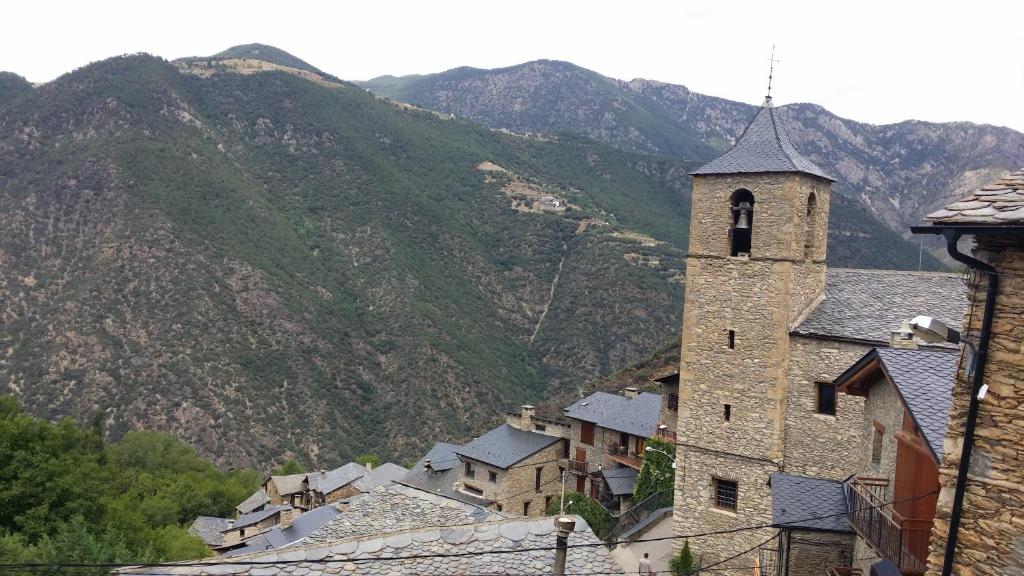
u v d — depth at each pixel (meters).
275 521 53.56
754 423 22.91
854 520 14.67
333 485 55.16
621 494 36.91
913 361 13.82
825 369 21.94
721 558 23.31
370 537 10.41
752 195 23.38
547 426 46.94
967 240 8.80
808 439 22.25
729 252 23.61
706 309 23.98
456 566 9.63
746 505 23.02
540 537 10.25
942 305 22.28
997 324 7.69
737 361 23.30
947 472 8.13
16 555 22.47
